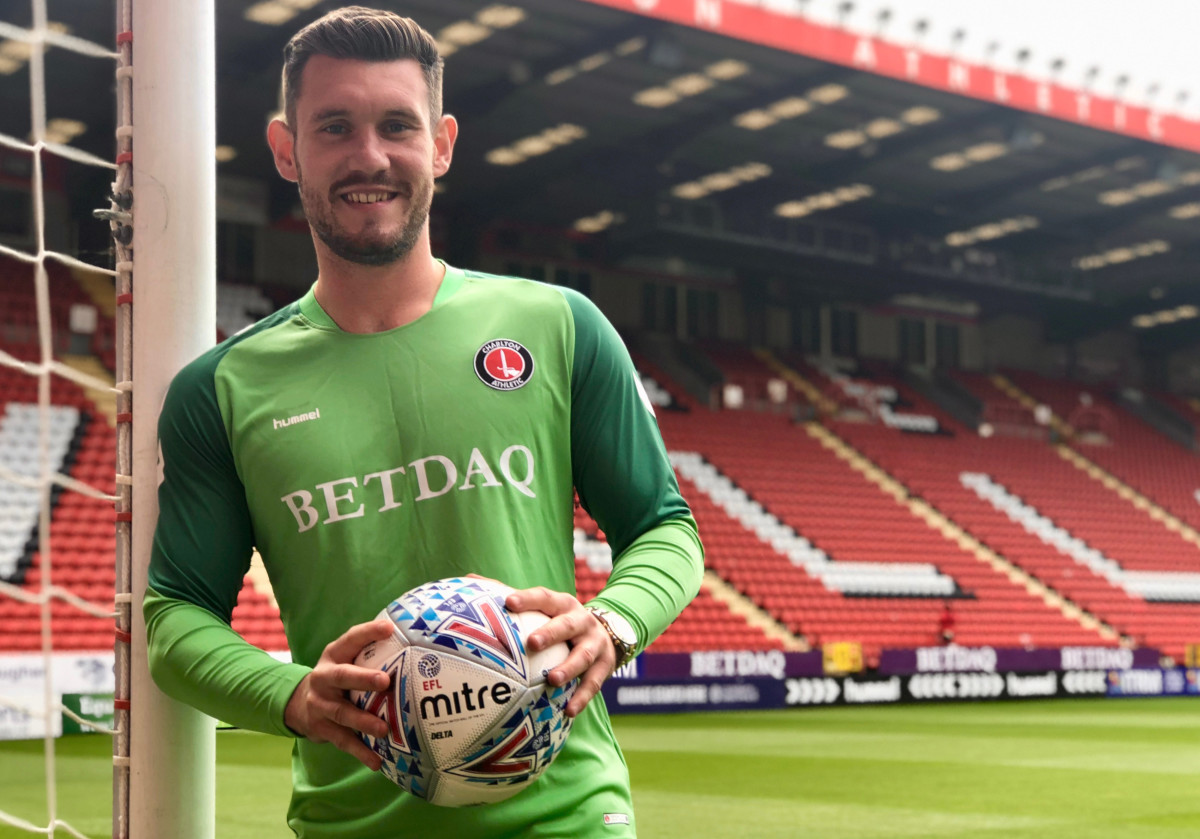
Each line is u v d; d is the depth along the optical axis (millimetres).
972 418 29484
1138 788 8258
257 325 2078
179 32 2418
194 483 1983
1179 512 28531
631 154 20609
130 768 2293
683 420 25656
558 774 1886
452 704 1658
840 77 17938
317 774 1962
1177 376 34625
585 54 16703
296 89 1918
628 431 2031
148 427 2314
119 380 2391
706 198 23594
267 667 1788
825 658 18281
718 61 17484
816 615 20703
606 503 2033
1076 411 31188
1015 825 6590
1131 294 30281
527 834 1848
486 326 2010
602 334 2070
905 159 21766
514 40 16562
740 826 6551
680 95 18641
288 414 1953
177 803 2268
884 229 25547
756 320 28938
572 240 26500
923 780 8758
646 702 16562
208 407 1993
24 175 20984
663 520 2002
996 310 30984
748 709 17453
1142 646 23234
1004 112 19375
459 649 1673
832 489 24969
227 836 6211
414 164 1912
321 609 1918
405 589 1893
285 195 22969
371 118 1884
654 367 27031
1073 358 33594
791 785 8461
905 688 18891
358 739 1717
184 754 2281
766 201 23312
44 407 2594
